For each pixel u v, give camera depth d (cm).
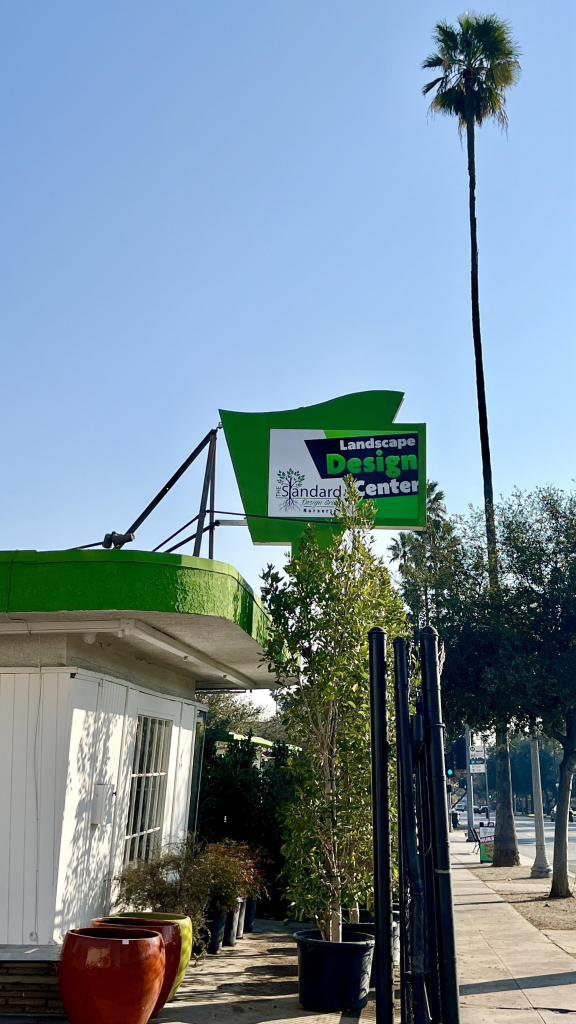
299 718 888
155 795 1043
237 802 1491
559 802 1897
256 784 1501
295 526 1310
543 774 10925
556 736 1922
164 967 680
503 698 1866
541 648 1862
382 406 1348
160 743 1070
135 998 633
